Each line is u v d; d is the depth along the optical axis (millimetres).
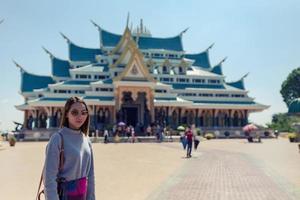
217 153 34844
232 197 12938
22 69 89312
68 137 5000
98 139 58500
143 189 14734
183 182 16641
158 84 77938
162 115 75750
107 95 73000
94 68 82250
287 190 14414
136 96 69688
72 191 4855
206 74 89875
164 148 42312
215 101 83938
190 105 78312
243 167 22969
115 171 20828
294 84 115875
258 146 46719
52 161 4762
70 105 5117
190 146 31016
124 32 83250
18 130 72875
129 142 57375
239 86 95188
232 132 77000
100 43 93875
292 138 58375
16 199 12664
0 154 33031
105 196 13219
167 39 99750
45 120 80875
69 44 93000
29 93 86312
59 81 88125
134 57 70000
